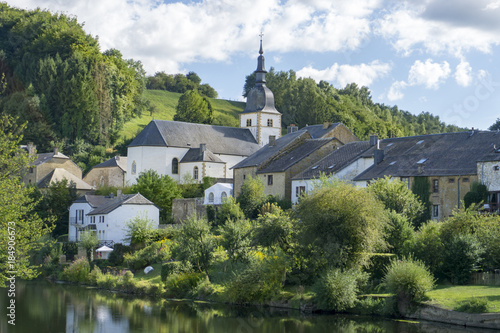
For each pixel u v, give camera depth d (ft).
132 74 515.91
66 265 235.40
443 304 128.67
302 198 162.91
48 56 452.35
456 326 123.54
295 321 135.64
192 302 167.94
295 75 563.07
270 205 244.01
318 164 265.13
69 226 304.30
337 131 353.92
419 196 206.18
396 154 236.43
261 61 422.82
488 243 149.48
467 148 213.87
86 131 453.58
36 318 149.89
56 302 172.76
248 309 153.38
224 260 182.60
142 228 236.43
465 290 136.67
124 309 160.35
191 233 182.60
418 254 150.51
